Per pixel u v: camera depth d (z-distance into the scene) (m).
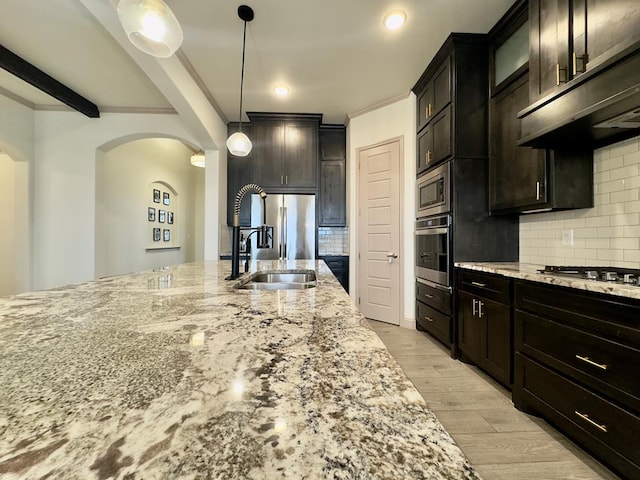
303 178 4.31
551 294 1.59
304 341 0.66
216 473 0.29
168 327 0.76
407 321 3.49
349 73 3.11
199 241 7.66
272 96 3.64
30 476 0.29
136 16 1.44
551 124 1.62
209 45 2.66
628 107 1.35
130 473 0.29
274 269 2.27
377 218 3.81
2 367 0.52
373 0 2.15
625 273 1.55
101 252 4.00
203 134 3.64
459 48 2.59
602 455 1.31
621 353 1.23
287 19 2.33
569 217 2.12
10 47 2.69
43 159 3.83
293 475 0.29
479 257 2.62
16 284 3.71
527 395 1.78
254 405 0.41
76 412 0.39
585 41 1.46
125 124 3.91
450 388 2.12
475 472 0.30
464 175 2.61
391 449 0.33
